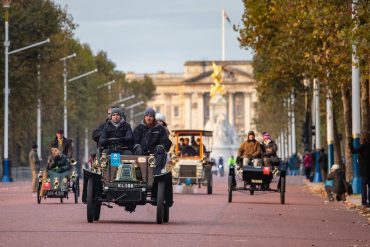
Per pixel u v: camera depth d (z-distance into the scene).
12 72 146.12
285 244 36.25
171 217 51.19
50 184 66.00
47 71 156.25
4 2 140.12
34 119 173.75
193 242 35.88
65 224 44.09
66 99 184.50
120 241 35.66
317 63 90.00
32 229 40.78
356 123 79.88
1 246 33.31
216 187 110.38
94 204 46.03
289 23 87.88
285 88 133.38
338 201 73.56
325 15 67.38
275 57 100.19
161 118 55.31
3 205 63.88
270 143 71.06
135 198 44.97
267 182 69.81
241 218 51.62
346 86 92.06
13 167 156.25
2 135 158.75
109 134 45.75
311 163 140.62
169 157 90.00
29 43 147.62
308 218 53.28
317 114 131.75
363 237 40.34
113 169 45.09
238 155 70.94
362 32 59.62
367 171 63.62
